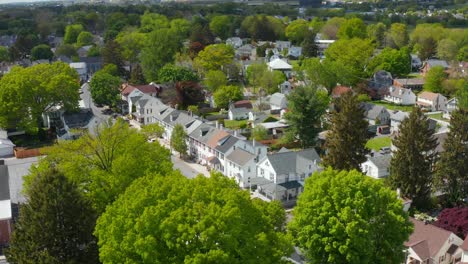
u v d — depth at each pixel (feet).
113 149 163.53
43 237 124.36
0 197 195.42
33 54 591.78
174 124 313.12
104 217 111.55
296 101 291.99
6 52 602.85
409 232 130.82
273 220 145.79
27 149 302.66
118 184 150.20
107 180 150.71
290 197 232.53
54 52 647.56
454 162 214.48
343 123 226.58
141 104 360.28
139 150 166.40
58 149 163.94
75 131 216.95
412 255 166.61
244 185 247.91
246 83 499.92
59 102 340.59
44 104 328.08
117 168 153.17
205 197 107.14
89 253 128.67
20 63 573.74
